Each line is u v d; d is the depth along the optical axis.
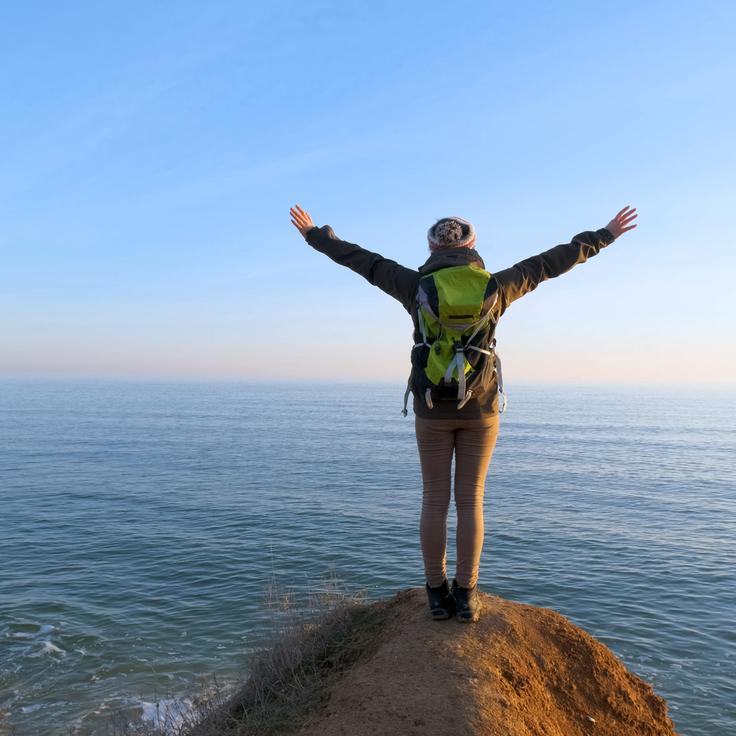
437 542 3.88
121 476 55.78
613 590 21.45
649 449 102.62
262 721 3.70
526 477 58.81
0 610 18.48
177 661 14.54
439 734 3.09
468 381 3.36
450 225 3.66
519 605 4.43
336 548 26.48
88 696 12.77
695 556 27.06
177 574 22.58
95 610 18.44
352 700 3.45
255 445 95.25
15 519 34.47
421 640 3.83
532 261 3.62
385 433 130.00
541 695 3.63
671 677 14.37
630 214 3.78
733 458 88.38
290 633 4.58
